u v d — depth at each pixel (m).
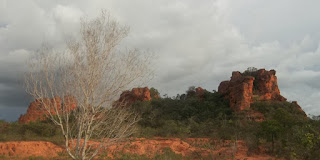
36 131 22.55
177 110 55.50
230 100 54.34
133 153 17.34
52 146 16.06
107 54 12.15
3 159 13.33
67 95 12.13
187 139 25.11
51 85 11.98
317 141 15.14
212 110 53.88
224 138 25.22
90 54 12.03
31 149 15.11
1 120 25.05
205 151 19.09
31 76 11.81
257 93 57.41
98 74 12.02
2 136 18.34
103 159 14.82
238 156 17.95
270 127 19.22
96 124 12.50
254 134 23.16
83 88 11.94
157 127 40.91
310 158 15.30
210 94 65.81
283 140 18.47
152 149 18.72
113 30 12.32
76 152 12.07
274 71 62.97
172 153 18.00
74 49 12.02
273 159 17.02
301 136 16.12
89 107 12.15
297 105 55.97
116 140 13.02
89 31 12.17
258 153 18.97
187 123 43.81
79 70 11.98
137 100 55.38
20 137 18.97
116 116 12.81
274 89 59.47
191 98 63.53
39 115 26.06
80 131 12.15
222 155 17.95
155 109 51.47
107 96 12.15
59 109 12.31
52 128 22.50
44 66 11.88
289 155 16.95
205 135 31.20
